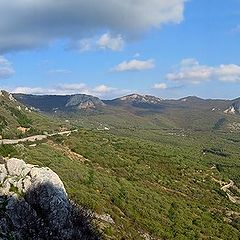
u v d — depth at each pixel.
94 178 98.25
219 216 113.25
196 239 88.12
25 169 51.06
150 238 78.81
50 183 49.44
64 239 47.56
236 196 158.12
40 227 45.97
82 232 51.53
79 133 187.88
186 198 125.12
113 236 64.12
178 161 175.50
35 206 47.84
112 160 139.12
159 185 131.25
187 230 90.25
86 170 102.81
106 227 65.44
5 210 45.09
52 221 47.44
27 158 94.06
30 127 177.12
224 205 132.38
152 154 174.75
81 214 54.06
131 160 151.12
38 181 49.31
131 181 116.94
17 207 45.97
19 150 100.06
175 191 130.50
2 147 95.69
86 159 133.88
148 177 134.25
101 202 78.50
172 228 88.31
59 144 144.25
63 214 48.59
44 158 99.38
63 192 50.53
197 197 132.62
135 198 96.75
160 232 82.31
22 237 43.78
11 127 166.38
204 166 185.50
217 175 175.00
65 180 86.25
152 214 90.50
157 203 100.50
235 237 98.94
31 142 135.62
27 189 48.84
